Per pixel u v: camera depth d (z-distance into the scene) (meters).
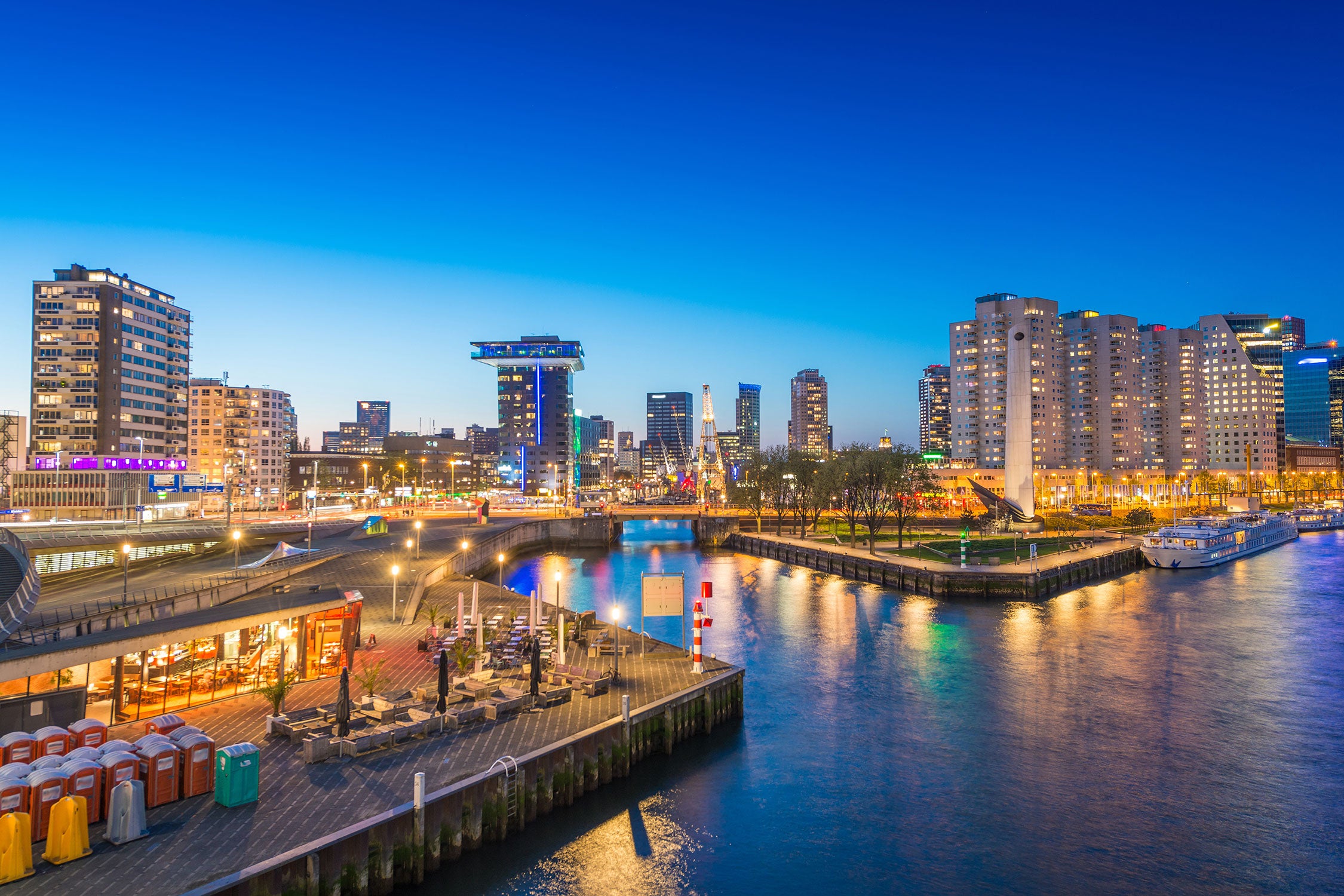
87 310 164.38
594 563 147.12
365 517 168.88
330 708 38.09
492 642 54.50
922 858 33.41
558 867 31.91
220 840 25.78
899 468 130.25
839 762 43.28
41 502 131.75
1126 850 34.19
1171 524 180.38
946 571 100.56
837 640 73.38
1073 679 59.56
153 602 50.12
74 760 26.80
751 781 40.47
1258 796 39.31
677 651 54.88
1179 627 79.44
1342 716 51.00
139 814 25.91
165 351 185.75
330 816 27.73
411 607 66.56
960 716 50.97
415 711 37.66
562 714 40.06
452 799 29.98
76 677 34.28
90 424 163.00
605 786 38.16
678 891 30.50
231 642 44.78
